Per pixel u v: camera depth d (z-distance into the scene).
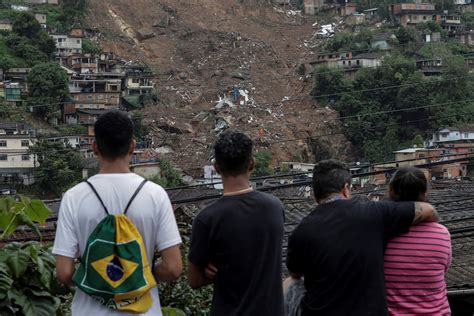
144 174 64.25
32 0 106.25
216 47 111.62
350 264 5.87
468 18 114.44
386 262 6.19
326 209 6.07
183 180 66.19
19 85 81.88
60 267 5.21
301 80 102.31
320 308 5.92
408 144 83.62
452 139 72.19
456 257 14.26
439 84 86.25
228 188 5.82
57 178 61.84
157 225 5.30
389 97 89.69
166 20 115.81
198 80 103.19
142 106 90.62
